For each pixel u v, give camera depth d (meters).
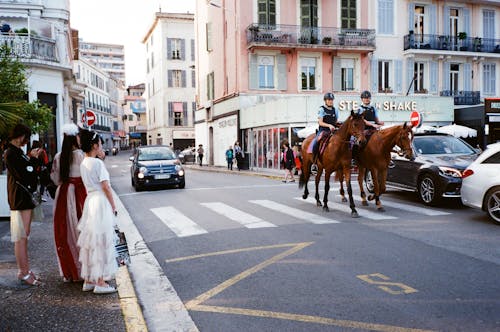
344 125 9.51
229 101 32.25
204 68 40.41
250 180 20.36
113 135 82.44
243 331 4.06
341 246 6.94
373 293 4.89
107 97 78.62
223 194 14.27
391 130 9.88
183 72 56.19
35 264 6.10
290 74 29.83
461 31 32.25
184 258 6.61
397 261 6.09
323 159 10.13
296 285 5.22
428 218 9.24
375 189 10.28
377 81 30.86
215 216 10.04
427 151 11.73
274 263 6.14
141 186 16.02
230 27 31.75
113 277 5.39
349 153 9.53
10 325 4.06
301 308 4.54
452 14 32.22
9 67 11.36
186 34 56.00
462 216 9.39
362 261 6.11
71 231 5.19
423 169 10.88
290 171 19.11
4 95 10.93
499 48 32.50
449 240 7.26
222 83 34.62
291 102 24.91
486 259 6.12
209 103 37.34
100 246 4.82
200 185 17.81
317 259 6.26
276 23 29.52
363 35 30.03
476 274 5.48
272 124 26.20
